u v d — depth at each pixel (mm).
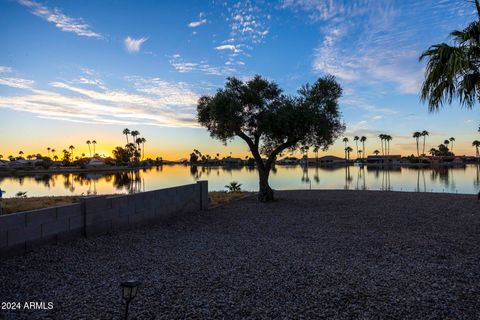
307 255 7441
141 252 7715
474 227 10312
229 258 7215
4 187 41562
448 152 145000
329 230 10289
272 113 17031
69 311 4535
